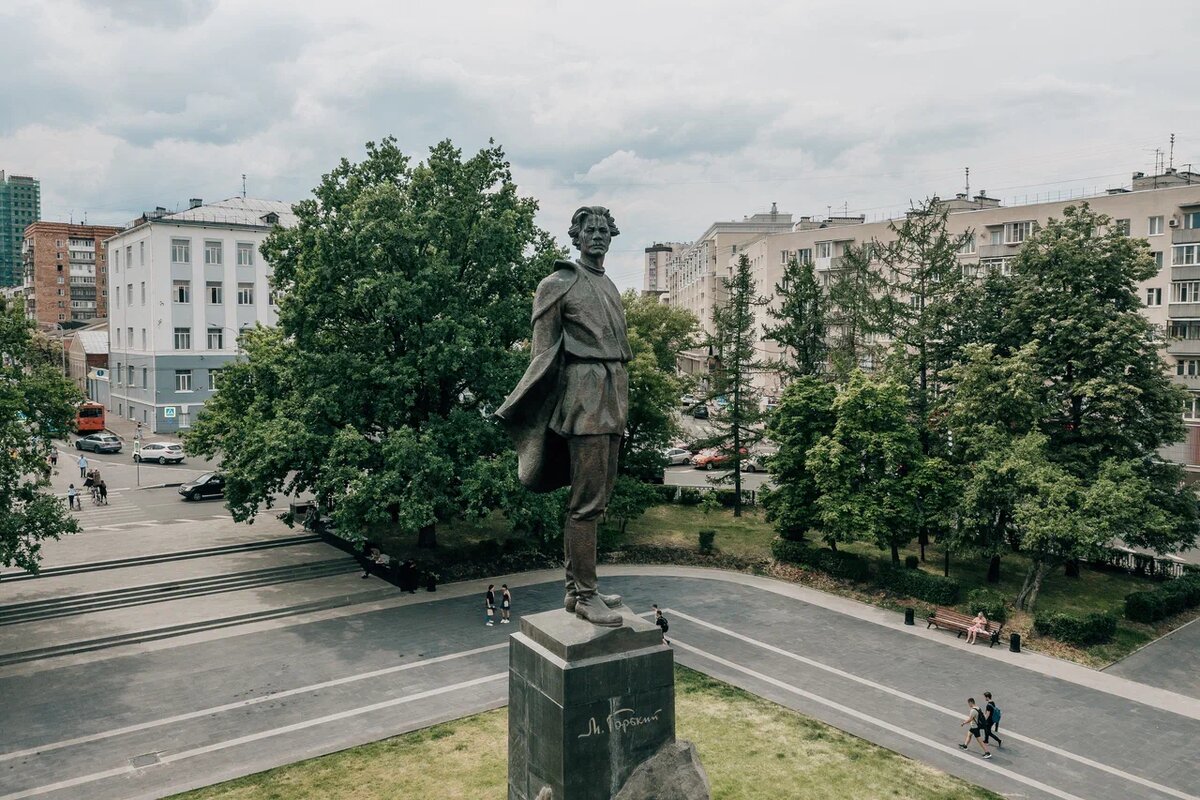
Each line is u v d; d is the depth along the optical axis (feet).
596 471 45.42
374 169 131.34
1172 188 195.72
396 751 75.00
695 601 122.01
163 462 215.10
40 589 114.62
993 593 114.83
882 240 262.06
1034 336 130.11
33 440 101.55
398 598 120.47
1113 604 119.75
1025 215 222.69
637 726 44.34
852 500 122.62
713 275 375.66
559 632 44.32
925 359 143.33
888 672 96.17
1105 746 79.00
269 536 144.66
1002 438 114.42
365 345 127.03
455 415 121.90
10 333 98.94
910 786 70.74
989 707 77.00
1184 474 125.08
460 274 130.11
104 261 474.49
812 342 176.76
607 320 45.68
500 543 144.36
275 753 74.49
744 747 77.00
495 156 130.72
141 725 79.66
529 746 45.70
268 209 267.59
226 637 103.81
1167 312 196.54
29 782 69.00
